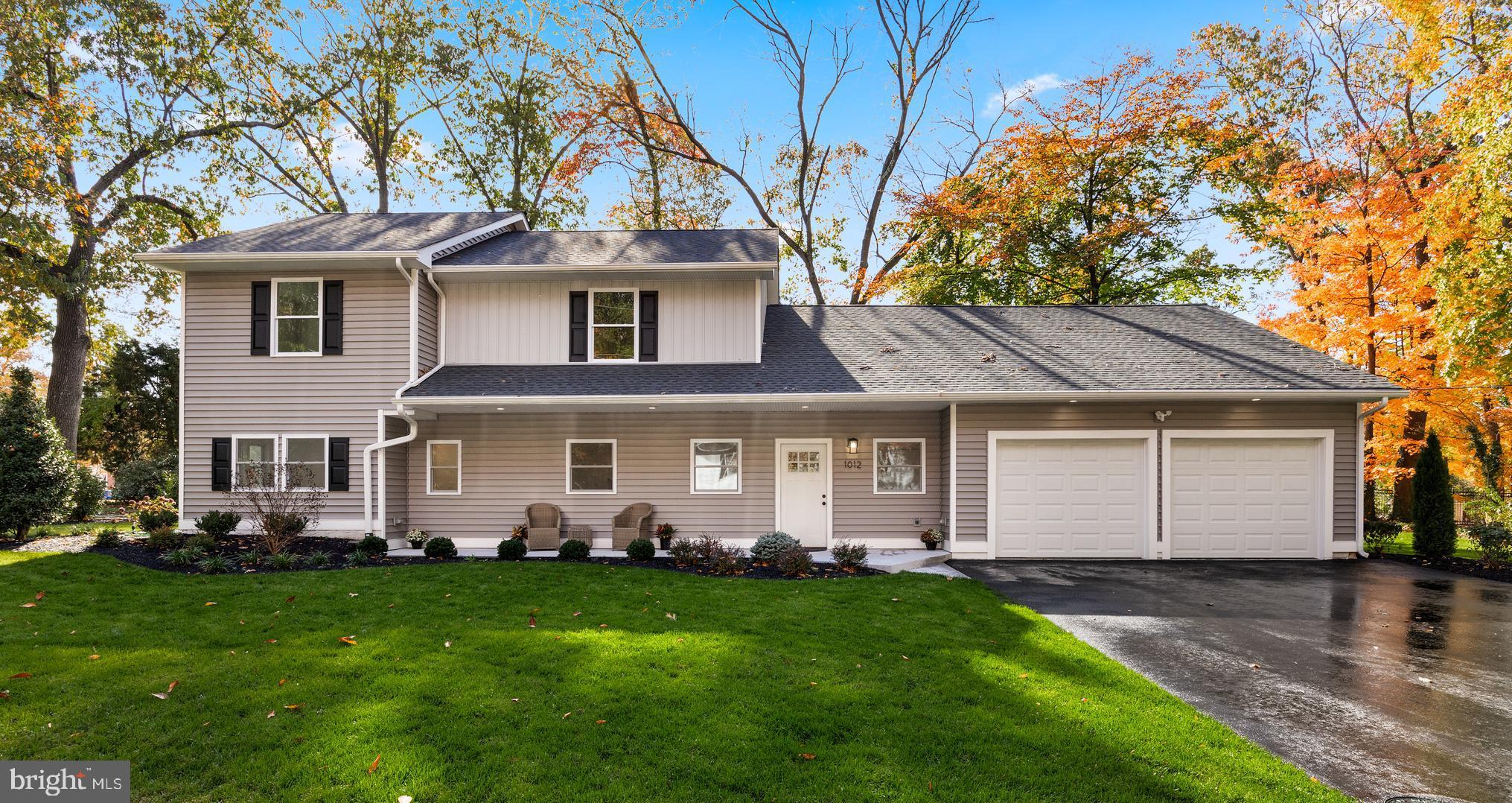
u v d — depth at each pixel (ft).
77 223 61.87
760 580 33.53
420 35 77.92
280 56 75.05
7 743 14.60
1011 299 82.74
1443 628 26.43
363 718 15.90
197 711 16.30
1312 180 60.39
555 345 47.50
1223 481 43.14
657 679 18.67
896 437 45.91
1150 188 77.25
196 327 44.09
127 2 62.85
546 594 28.94
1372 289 53.88
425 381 44.11
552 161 87.56
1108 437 43.01
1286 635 25.27
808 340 51.01
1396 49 65.51
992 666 20.39
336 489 43.34
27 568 30.83
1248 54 77.25
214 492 43.52
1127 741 15.30
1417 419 59.93
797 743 15.10
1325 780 14.15
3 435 39.32
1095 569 39.29
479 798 12.82
